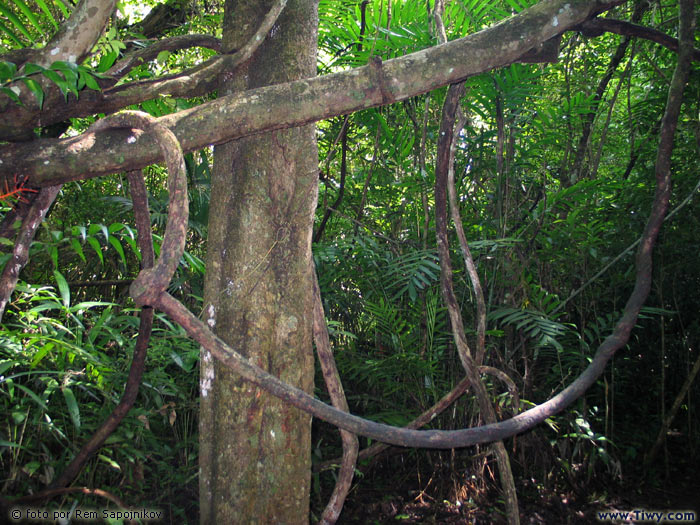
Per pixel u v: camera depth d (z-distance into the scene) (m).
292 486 1.83
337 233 4.06
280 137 1.90
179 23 4.06
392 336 3.18
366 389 3.54
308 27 1.99
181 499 2.57
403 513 3.00
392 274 3.27
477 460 3.25
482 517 2.97
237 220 1.89
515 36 1.79
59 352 2.26
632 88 4.84
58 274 2.32
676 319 4.30
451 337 3.33
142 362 1.99
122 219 3.45
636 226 3.74
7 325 2.33
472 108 3.40
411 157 4.07
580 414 3.43
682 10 2.08
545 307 3.37
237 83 1.97
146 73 2.49
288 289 1.88
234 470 1.80
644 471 3.62
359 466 3.21
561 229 3.30
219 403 1.84
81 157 1.59
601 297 3.83
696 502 3.30
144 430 2.44
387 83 1.72
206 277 1.93
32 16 1.90
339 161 4.17
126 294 3.35
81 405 2.36
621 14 4.04
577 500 3.26
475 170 3.55
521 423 1.67
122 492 2.39
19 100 1.57
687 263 3.88
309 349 1.92
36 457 2.17
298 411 1.86
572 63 4.04
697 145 3.40
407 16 3.18
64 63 1.49
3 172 1.58
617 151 4.71
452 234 3.50
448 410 3.30
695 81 3.54
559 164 4.11
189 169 3.46
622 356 4.12
